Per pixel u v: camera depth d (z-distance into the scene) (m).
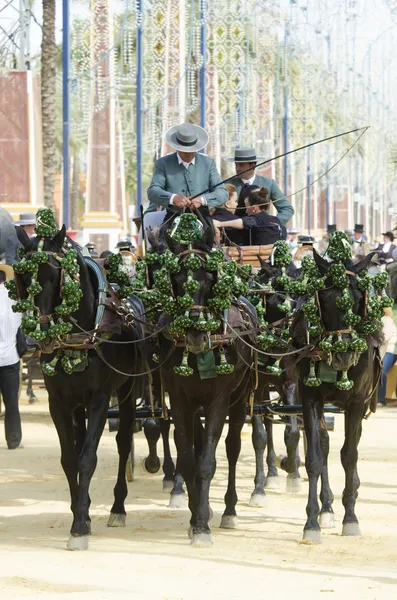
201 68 38.62
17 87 37.25
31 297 11.89
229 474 13.95
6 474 18.34
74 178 75.62
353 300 12.55
